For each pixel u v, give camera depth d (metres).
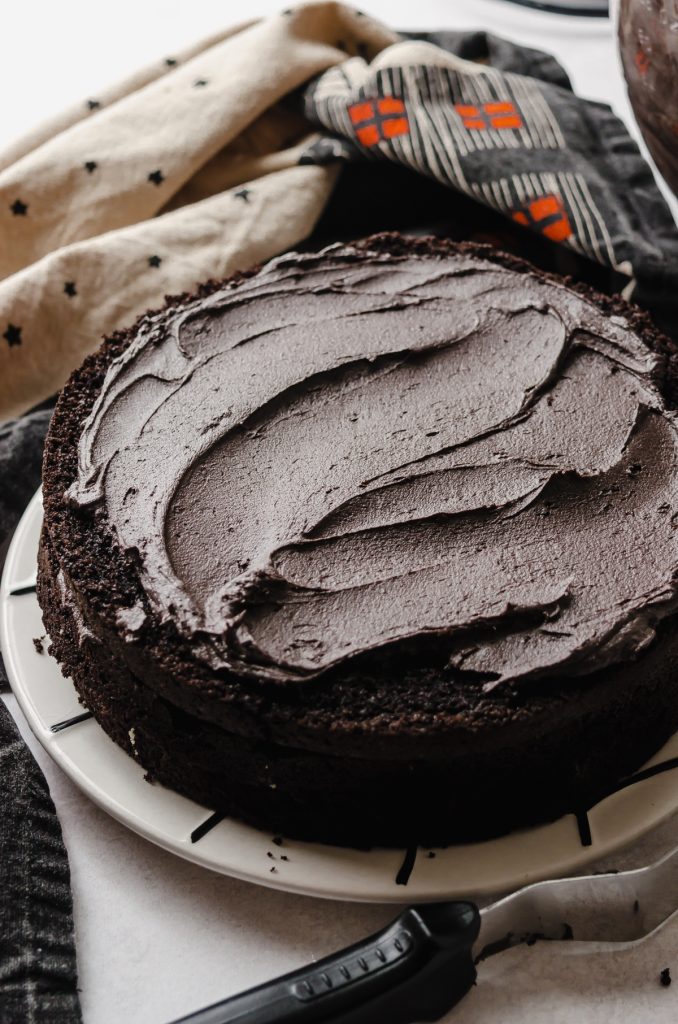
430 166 0.74
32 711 0.58
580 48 0.89
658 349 0.62
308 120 0.78
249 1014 0.50
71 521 0.58
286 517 0.56
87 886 0.56
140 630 0.54
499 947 0.53
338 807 0.55
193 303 0.64
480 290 0.64
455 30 0.84
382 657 0.54
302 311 0.63
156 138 0.75
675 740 0.57
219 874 0.56
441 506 0.57
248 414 0.59
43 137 0.77
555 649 0.53
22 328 0.70
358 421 0.59
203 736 0.55
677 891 0.54
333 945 0.54
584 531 0.56
